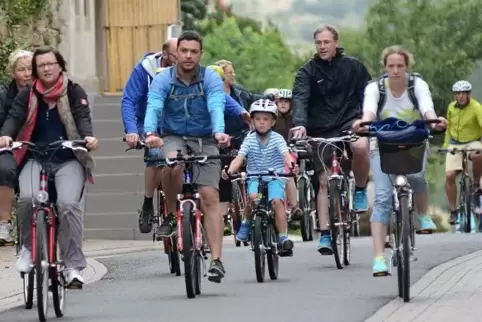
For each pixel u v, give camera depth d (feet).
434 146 375.66
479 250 113.60
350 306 80.12
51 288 79.36
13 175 80.18
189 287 86.89
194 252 88.07
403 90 85.35
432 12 382.42
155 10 203.51
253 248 95.86
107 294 92.48
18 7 149.18
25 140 81.15
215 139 86.43
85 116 81.30
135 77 105.19
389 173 81.41
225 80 136.67
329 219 102.58
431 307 77.25
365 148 102.99
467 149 162.40
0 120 87.45
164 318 77.97
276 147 101.86
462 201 163.22
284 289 90.63
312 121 105.19
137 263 117.80
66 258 80.07
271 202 97.45
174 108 88.74
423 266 99.76
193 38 87.92
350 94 104.78
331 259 111.34
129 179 164.86
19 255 83.41
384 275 83.30
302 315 77.05
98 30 202.18
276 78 436.35
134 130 103.91
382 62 85.56
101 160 167.84
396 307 77.97
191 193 87.97
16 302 88.89
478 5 380.78
